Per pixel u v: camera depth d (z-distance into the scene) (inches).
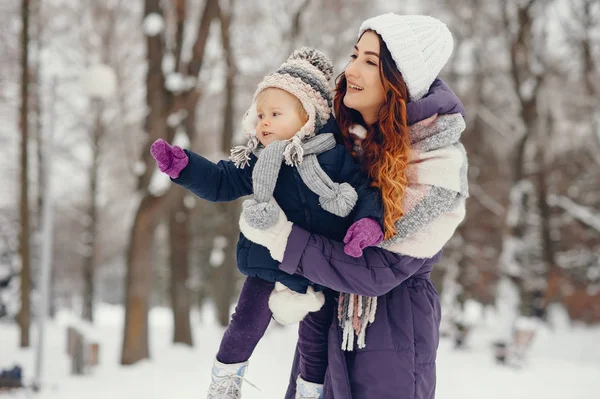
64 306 1378.0
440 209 83.0
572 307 831.1
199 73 490.0
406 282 89.6
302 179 85.3
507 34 786.2
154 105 480.7
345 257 81.9
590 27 768.3
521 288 726.5
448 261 837.2
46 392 353.4
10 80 735.7
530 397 360.2
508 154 884.6
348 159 88.7
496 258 834.8
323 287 90.9
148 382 387.9
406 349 86.3
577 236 860.6
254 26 759.7
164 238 1282.0
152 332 725.3
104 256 1155.3
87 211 954.1
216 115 844.6
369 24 90.9
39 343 363.6
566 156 866.1
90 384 379.9
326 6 829.2
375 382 85.2
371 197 81.9
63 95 774.5
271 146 85.0
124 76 801.6
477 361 515.5
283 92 88.0
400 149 83.7
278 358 440.8
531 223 897.5
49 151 373.1
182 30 500.4
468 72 851.4
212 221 1080.8
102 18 789.2
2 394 349.1
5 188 923.4
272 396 296.8
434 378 89.2
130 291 474.0
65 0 786.2
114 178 971.9
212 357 512.1
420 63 87.0
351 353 87.4
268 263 86.0
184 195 613.0
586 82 792.3
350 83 91.7
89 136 842.8
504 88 868.0
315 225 86.8
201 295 1103.6
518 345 523.5
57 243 1067.9
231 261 776.3
